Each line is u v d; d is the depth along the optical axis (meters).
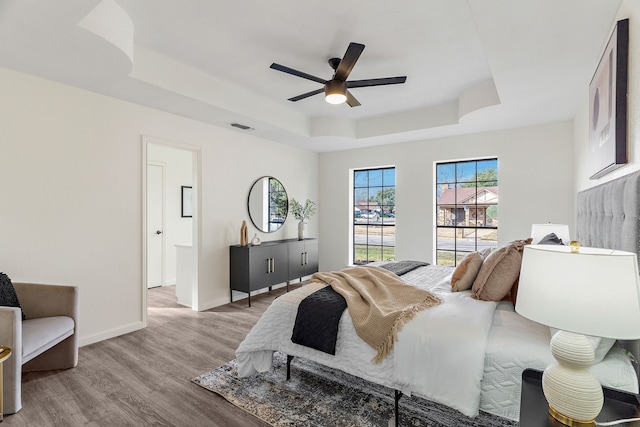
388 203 5.46
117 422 1.91
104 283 3.16
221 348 2.97
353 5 2.23
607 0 1.69
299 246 5.12
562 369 1.11
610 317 0.93
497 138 4.37
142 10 2.28
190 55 2.96
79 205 2.98
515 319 1.96
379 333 1.91
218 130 4.28
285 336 2.32
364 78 3.42
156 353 2.85
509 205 4.27
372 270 2.85
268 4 2.22
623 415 1.12
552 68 2.47
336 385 2.32
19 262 2.63
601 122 2.09
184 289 4.42
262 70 3.26
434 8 2.26
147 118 3.49
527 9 1.77
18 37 2.07
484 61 3.05
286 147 5.36
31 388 2.27
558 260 1.02
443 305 2.02
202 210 4.11
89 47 2.21
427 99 4.04
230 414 1.98
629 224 1.38
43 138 2.75
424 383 1.74
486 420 1.93
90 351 2.88
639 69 1.46
